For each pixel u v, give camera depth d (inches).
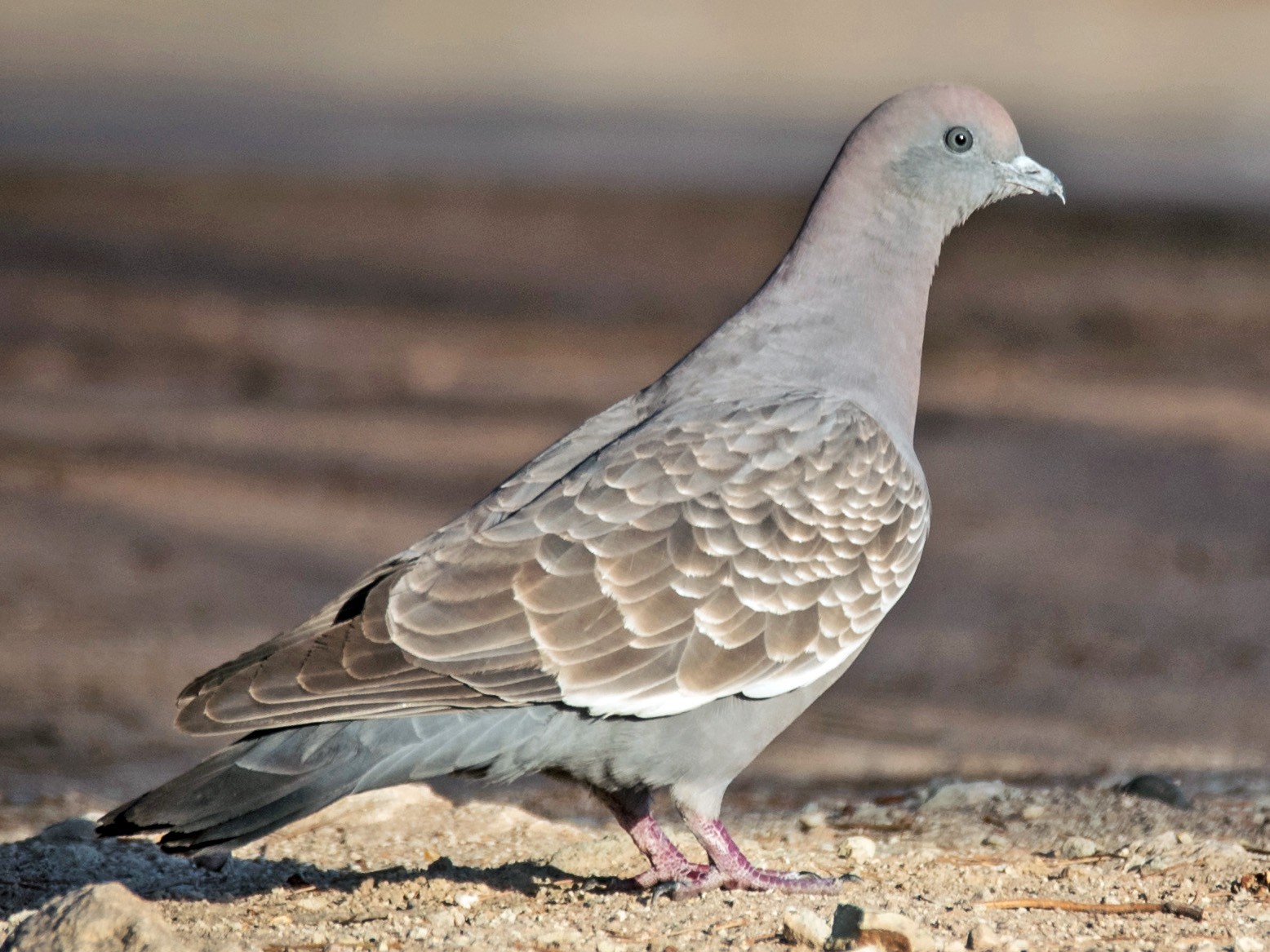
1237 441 812.0
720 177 1626.5
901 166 319.0
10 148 1667.1
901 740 472.1
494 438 837.8
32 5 2583.7
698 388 303.3
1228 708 489.1
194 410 885.8
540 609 264.1
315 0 2790.4
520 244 1338.6
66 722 474.6
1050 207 1440.7
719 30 2618.1
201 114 1903.3
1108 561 657.0
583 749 271.6
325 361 992.2
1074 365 970.1
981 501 731.4
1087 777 401.7
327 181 1579.7
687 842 341.7
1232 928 262.2
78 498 724.0
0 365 962.1
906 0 2832.2
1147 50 2407.7
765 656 275.7
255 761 251.3
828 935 250.2
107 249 1280.8
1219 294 1147.3
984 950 246.8
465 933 260.5
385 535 686.5
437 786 441.7
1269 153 1688.0
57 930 230.8
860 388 309.4
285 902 288.2
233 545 668.1
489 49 2454.5
